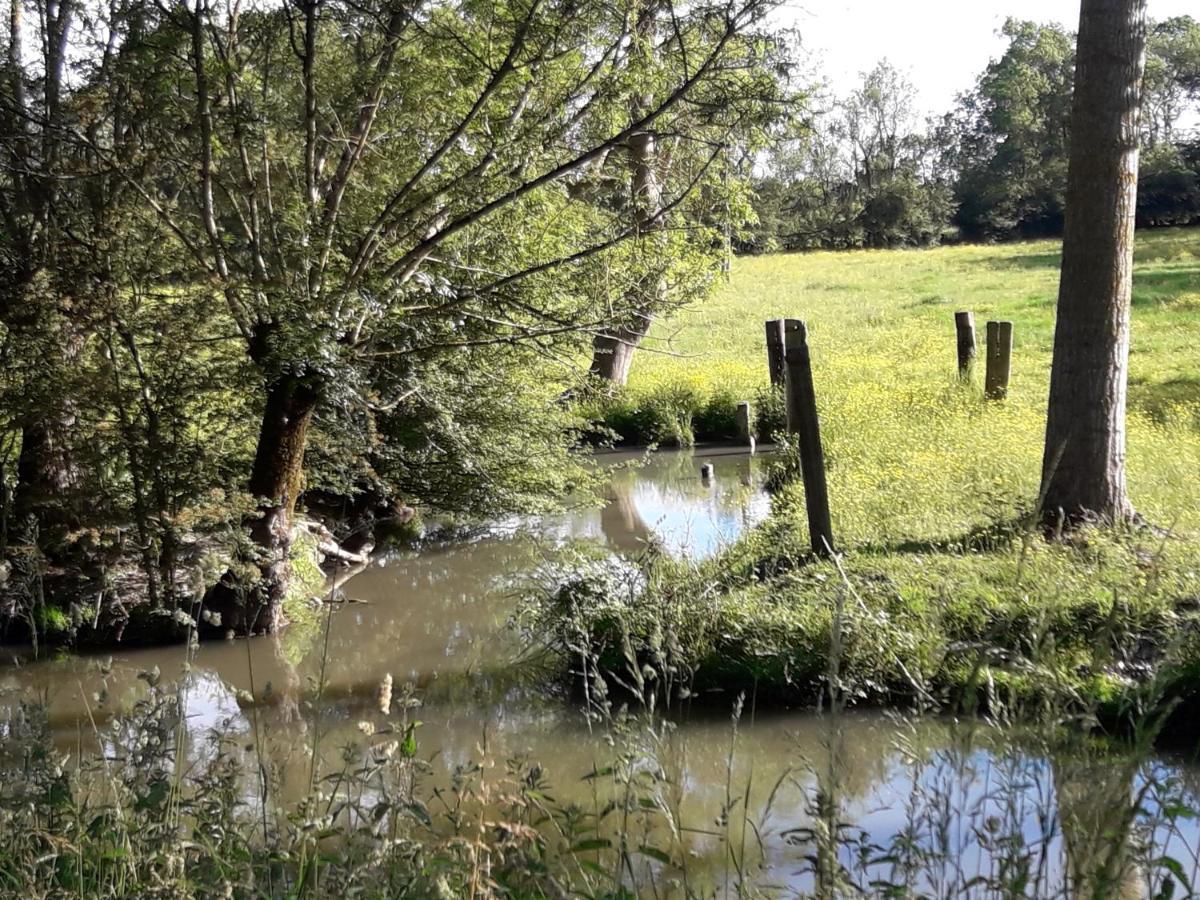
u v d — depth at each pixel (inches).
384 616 411.2
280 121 416.2
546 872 126.8
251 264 387.9
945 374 765.3
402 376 465.1
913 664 259.8
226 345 406.9
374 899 122.2
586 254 414.9
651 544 331.0
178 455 389.1
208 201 374.6
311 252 382.6
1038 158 3206.2
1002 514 370.9
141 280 393.4
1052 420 365.4
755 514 504.4
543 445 532.1
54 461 403.2
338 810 138.1
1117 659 245.1
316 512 527.5
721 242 478.0
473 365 501.0
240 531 375.2
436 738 277.7
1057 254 1727.4
